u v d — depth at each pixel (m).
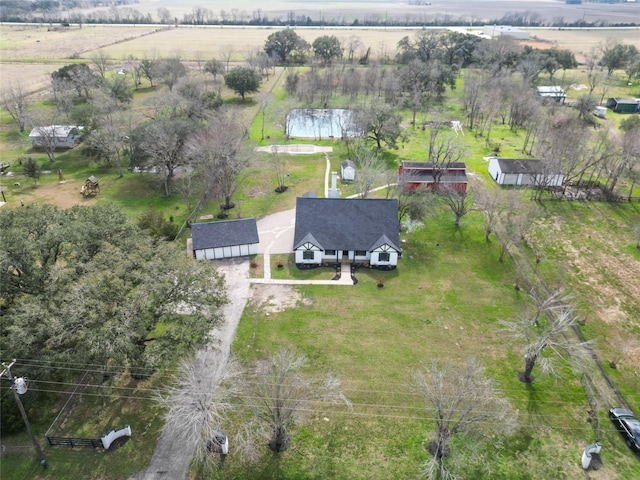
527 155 100.44
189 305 42.84
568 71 170.88
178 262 43.62
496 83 130.62
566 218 74.12
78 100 134.62
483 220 72.75
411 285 58.06
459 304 54.81
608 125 118.69
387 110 100.81
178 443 38.00
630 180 86.94
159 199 79.12
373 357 46.84
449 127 119.06
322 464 36.66
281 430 36.94
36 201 77.50
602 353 48.28
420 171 81.38
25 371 37.41
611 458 37.56
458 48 177.00
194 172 86.06
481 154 101.25
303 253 60.94
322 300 55.09
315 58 186.62
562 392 43.47
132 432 38.84
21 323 36.03
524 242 67.75
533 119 111.81
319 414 40.88
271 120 122.31
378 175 75.69
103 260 41.97
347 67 174.00
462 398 37.00
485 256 64.25
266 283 58.03
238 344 48.09
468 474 36.00
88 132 98.06
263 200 78.69
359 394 42.72
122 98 124.31
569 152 84.75
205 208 75.81
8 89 130.00
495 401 37.94
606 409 41.88
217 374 36.78
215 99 117.25
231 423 39.53
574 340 49.59
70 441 37.31
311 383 42.75
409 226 70.88
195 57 188.25
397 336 49.69
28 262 40.59
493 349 48.25
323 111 131.88
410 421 40.31
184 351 39.25
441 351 47.75
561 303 54.38
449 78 152.00
